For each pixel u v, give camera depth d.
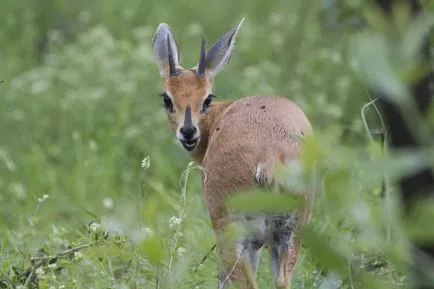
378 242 5.89
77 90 17.20
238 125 10.08
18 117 16.73
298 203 5.76
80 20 21.05
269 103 10.40
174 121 11.85
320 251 5.69
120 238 10.49
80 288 10.31
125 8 22.06
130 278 10.21
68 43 20.69
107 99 16.97
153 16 21.61
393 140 6.83
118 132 16.23
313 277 10.20
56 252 10.94
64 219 13.74
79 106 16.77
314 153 5.84
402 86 5.23
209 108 11.82
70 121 16.73
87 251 10.81
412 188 6.62
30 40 20.19
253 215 9.77
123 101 16.80
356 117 16.12
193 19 21.84
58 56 18.39
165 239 10.92
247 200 5.71
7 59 19.36
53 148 16.17
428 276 6.03
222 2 22.31
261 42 19.56
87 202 14.33
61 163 16.05
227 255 9.88
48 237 11.70
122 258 10.17
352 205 5.96
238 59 19.06
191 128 11.59
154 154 15.65
